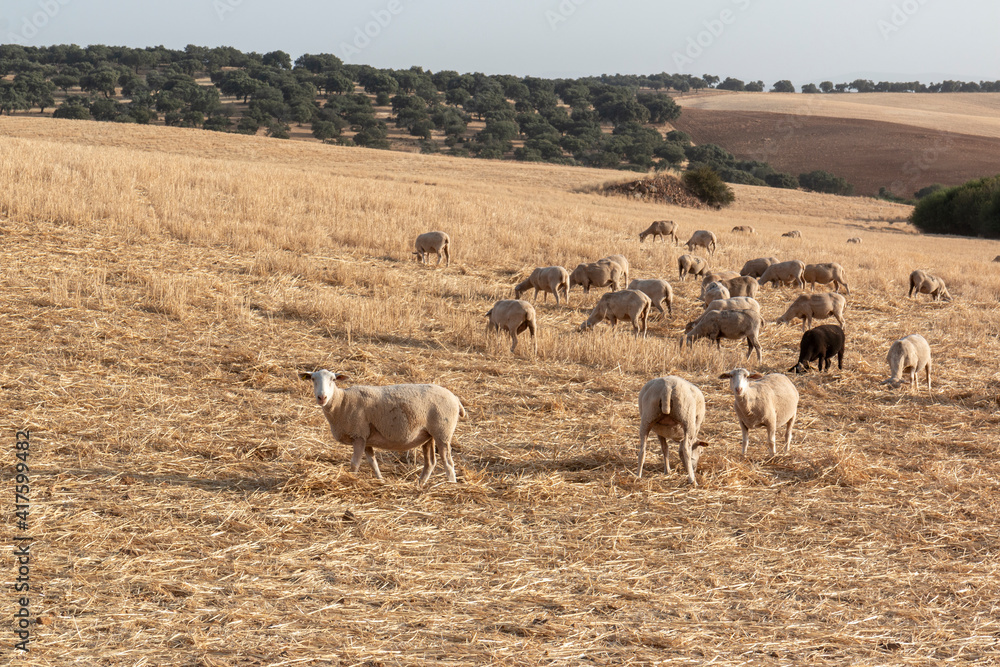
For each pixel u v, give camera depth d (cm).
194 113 10969
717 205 6944
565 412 1168
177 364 1245
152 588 630
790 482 948
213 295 1639
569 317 1855
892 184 10244
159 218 2309
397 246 2423
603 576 698
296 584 652
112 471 851
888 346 1731
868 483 951
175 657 547
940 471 996
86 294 1549
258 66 15425
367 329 1526
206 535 726
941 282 2356
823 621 646
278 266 1959
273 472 892
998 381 1465
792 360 1595
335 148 7725
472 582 675
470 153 11669
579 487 896
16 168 2544
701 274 2478
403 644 579
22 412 977
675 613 644
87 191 2445
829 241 4178
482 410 1152
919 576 728
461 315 1680
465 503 838
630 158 11606
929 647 614
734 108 15450
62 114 10181
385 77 14588
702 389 1339
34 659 530
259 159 6562
